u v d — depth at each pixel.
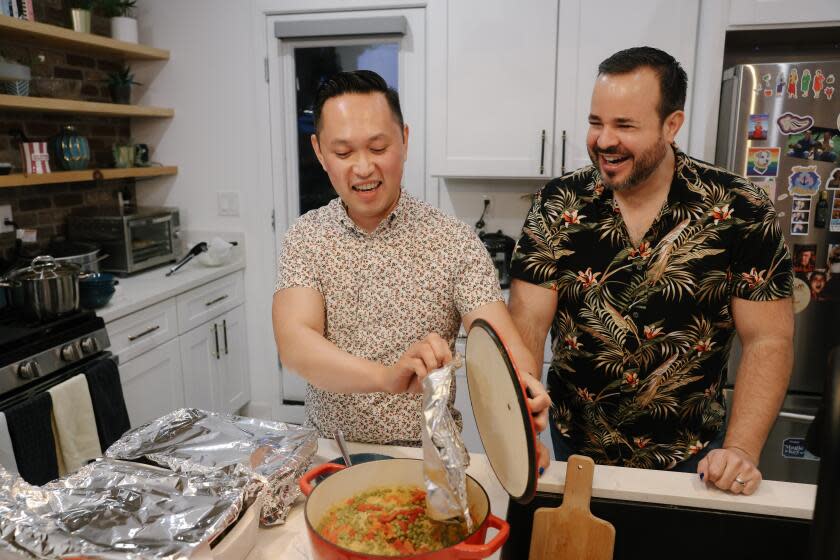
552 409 1.46
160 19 3.01
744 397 1.18
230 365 3.08
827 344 2.34
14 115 2.50
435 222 1.15
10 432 1.74
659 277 1.24
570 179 1.32
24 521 0.73
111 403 2.10
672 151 1.23
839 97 2.16
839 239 2.26
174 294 2.56
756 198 1.19
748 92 2.24
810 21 2.21
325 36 2.88
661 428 1.32
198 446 0.95
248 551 0.82
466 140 2.67
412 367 0.87
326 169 1.06
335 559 0.69
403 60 2.85
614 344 1.28
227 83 3.01
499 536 0.70
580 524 0.92
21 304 1.94
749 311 1.22
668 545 0.95
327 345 1.05
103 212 2.80
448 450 0.71
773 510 0.90
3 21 2.15
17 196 2.55
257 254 3.15
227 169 3.10
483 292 1.12
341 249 1.15
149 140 3.15
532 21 2.52
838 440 0.47
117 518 0.75
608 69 1.11
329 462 1.00
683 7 2.39
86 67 2.88
